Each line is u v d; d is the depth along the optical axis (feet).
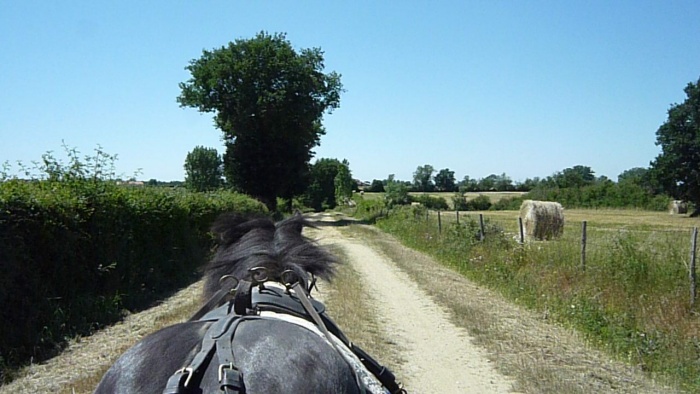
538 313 41.63
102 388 7.64
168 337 8.05
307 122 170.91
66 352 30.09
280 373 7.33
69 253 35.94
